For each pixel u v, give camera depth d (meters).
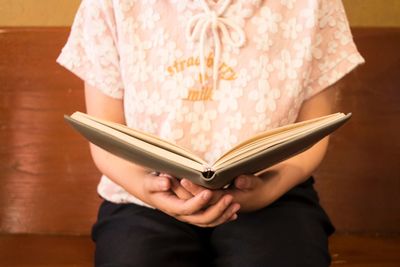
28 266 1.04
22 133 1.19
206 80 0.90
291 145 0.66
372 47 1.20
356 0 1.32
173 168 0.66
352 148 1.22
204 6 0.90
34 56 1.18
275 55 0.92
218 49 0.89
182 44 0.91
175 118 0.89
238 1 0.92
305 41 0.93
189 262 0.89
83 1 0.96
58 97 1.19
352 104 1.21
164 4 0.92
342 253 1.13
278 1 0.93
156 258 0.84
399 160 1.22
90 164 1.20
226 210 0.77
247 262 0.82
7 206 1.20
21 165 1.19
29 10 1.30
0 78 1.17
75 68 0.95
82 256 1.09
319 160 0.94
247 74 0.90
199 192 0.74
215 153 0.90
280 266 0.81
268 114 0.90
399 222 1.23
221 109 0.90
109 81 0.94
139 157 0.67
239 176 0.75
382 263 1.09
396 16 1.33
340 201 1.23
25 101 1.18
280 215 0.90
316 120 0.72
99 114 0.95
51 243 1.14
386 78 1.21
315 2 0.93
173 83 0.90
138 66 0.91
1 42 1.17
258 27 0.92
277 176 0.88
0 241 1.15
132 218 0.93
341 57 0.97
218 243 0.90
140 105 0.91
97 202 1.21
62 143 1.19
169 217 0.93
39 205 1.20
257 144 0.68
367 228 1.23
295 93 0.92
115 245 0.87
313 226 0.89
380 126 1.21
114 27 0.92
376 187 1.22
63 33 1.18
